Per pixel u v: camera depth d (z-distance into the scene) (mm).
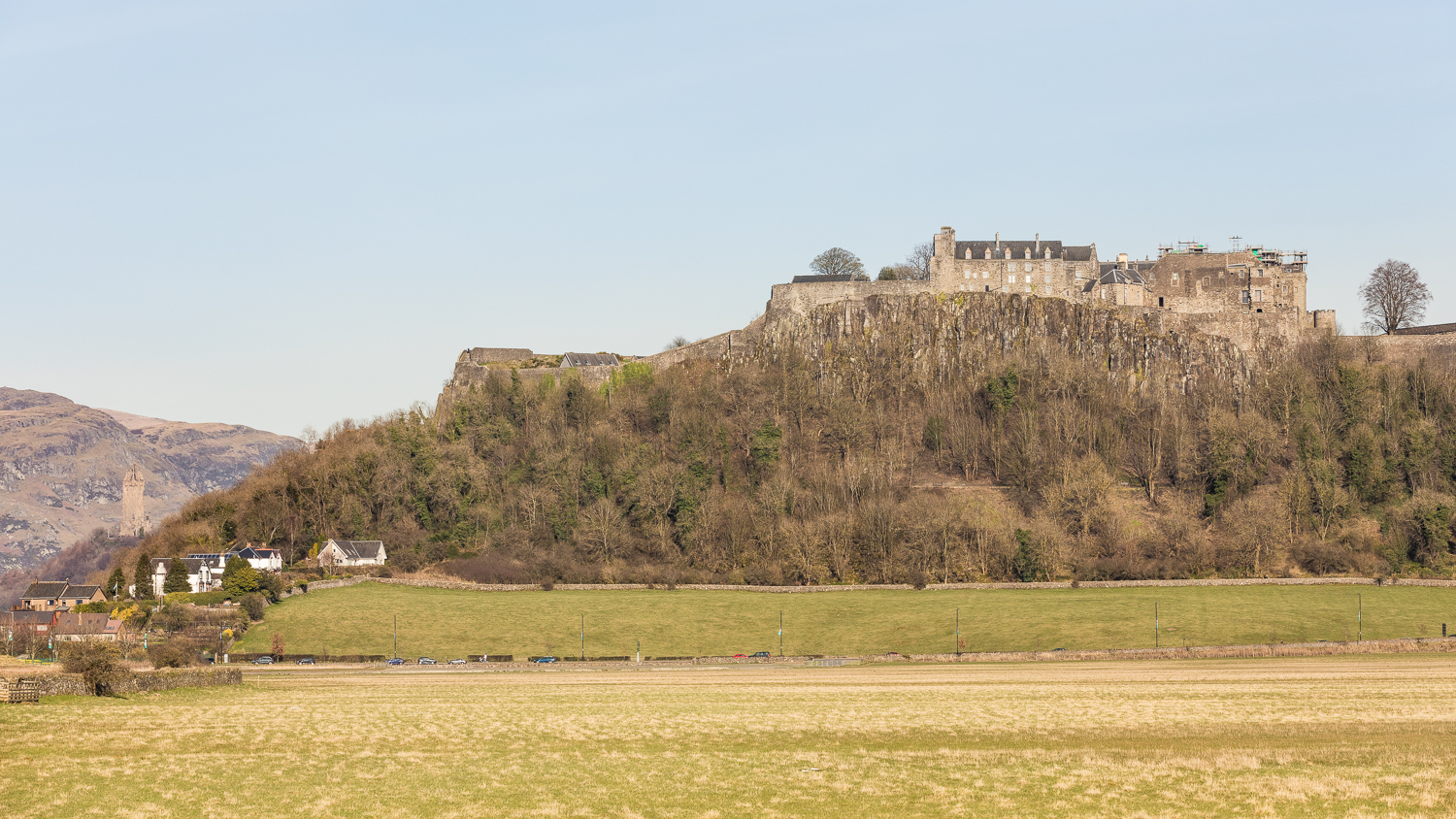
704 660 152000
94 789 62188
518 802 59906
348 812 58062
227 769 67375
